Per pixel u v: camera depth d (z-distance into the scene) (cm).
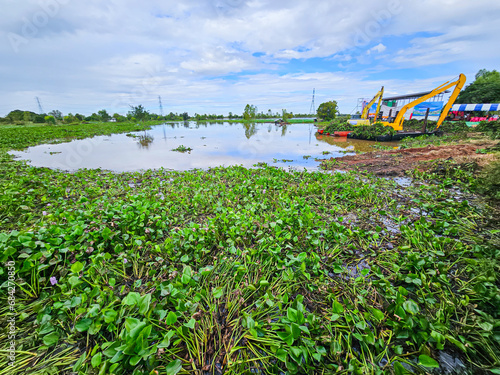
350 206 468
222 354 187
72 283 213
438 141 1224
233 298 237
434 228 357
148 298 193
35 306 209
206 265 291
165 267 266
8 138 1598
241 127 3341
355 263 304
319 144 1520
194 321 191
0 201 404
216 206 449
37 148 1380
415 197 518
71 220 332
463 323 205
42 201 457
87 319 190
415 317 196
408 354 185
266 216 394
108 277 263
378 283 248
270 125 3809
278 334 178
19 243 248
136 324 171
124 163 984
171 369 162
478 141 955
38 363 178
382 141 1577
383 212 418
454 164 678
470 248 308
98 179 682
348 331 198
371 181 641
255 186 571
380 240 351
